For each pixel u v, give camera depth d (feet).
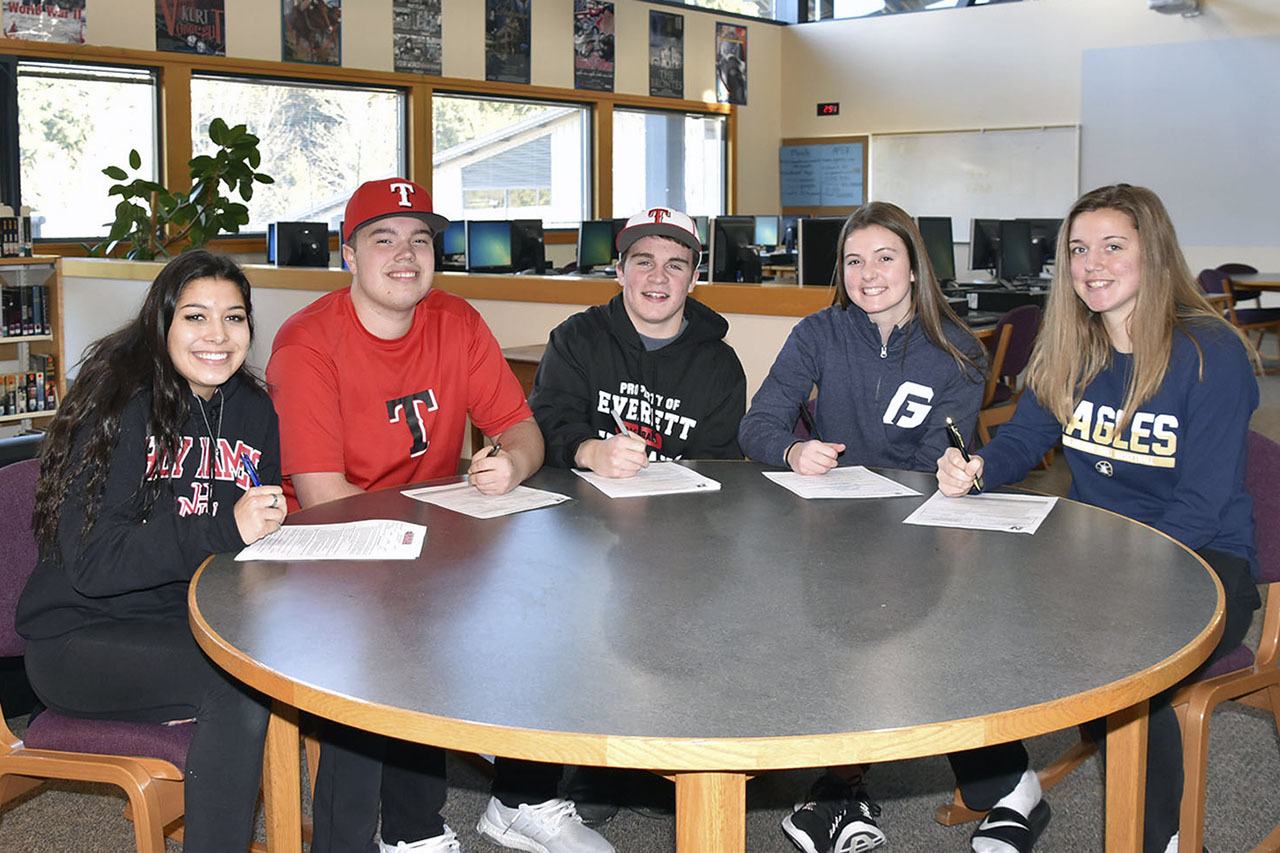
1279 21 30.53
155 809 4.96
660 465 7.21
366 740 5.65
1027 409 7.13
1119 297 6.40
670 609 4.33
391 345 7.09
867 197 38.19
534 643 3.96
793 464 7.00
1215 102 31.76
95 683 5.13
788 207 39.73
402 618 4.22
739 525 5.65
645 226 7.50
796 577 4.75
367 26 28.40
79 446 5.22
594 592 4.54
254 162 23.07
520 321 15.30
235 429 5.91
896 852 6.81
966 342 7.58
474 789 7.67
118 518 5.24
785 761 3.18
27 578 5.42
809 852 6.52
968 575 4.78
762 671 3.69
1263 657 6.07
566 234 33.63
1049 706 3.43
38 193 23.65
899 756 3.26
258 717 4.99
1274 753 8.08
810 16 39.17
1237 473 6.10
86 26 23.52
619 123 35.27
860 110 37.99
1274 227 31.35
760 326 12.51
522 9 31.68
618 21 34.19
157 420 5.40
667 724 3.29
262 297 17.74
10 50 22.45
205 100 26.05
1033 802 6.63
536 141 33.12
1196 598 4.46
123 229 22.06
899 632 4.07
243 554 5.08
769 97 39.19
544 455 7.34
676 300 7.66
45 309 18.11
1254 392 6.24
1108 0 33.09
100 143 24.45
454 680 3.62
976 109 35.70
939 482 6.34
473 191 31.78
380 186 6.87
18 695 8.24
